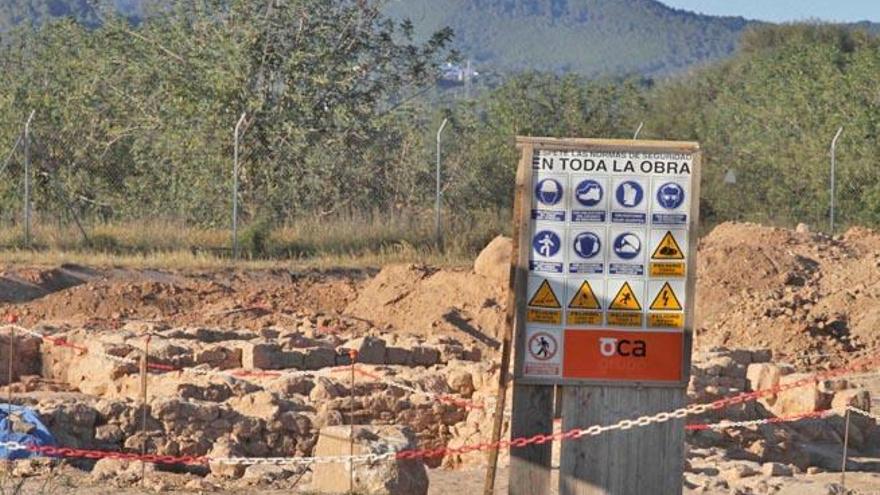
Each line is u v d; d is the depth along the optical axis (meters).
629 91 52.41
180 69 36.03
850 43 82.00
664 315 10.12
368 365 18.97
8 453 13.27
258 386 16.88
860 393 17.77
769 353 20.39
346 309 26.95
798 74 47.34
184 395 16.39
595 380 10.14
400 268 27.52
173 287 26.61
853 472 15.48
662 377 10.14
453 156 37.59
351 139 35.50
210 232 31.69
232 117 34.66
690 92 68.50
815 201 40.53
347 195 34.94
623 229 10.07
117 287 26.11
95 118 35.62
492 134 43.44
